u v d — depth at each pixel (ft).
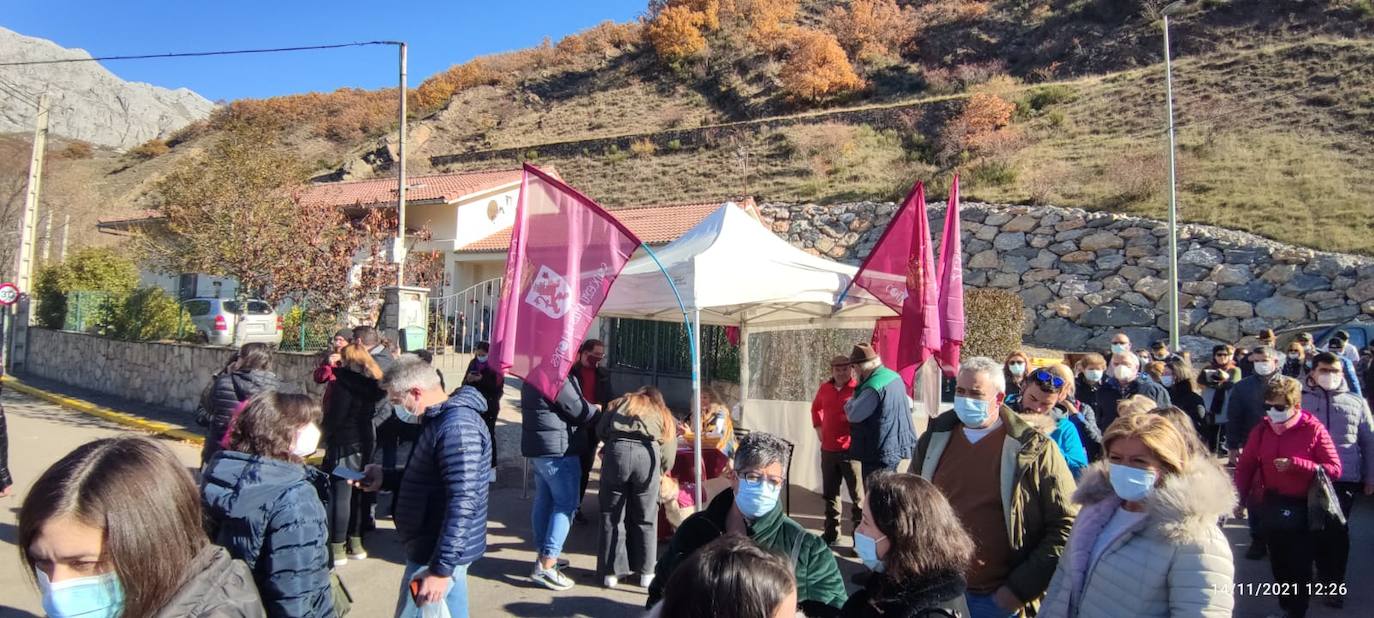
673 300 19.04
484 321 39.83
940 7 154.30
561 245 15.87
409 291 34.55
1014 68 126.62
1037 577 10.57
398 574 18.26
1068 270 62.80
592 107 157.89
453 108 167.73
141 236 51.24
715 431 21.45
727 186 99.81
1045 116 95.71
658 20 173.58
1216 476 8.56
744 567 5.39
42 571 5.44
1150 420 9.02
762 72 148.66
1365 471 17.69
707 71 157.38
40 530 5.33
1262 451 16.17
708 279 18.78
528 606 16.44
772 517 9.64
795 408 27.58
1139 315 57.72
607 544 17.57
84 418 41.78
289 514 8.86
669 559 10.07
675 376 47.47
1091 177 73.77
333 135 181.47
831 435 20.62
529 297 15.75
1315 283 53.16
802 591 9.32
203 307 55.57
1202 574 8.11
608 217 15.87
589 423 21.88
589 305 15.69
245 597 6.13
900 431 18.54
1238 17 110.42
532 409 17.57
